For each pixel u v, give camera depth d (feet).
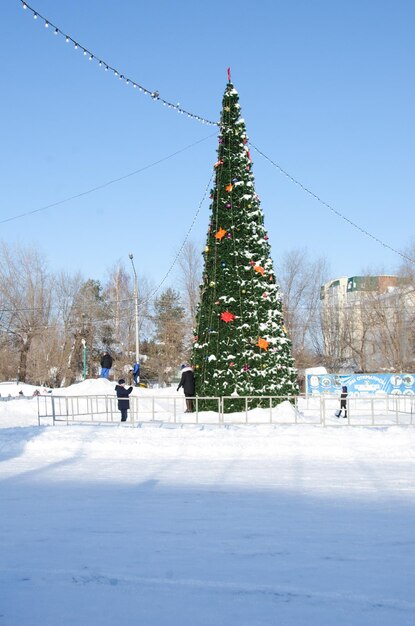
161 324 216.54
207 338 73.77
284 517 28.35
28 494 34.45
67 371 190.49
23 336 179.63
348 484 36.06
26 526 27.37
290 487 35.40
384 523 27.17
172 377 209.15
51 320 190.49
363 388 110.52
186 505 31.12
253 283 73.20
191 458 46.85
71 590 19.47
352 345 195.21
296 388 75.10
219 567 21.47
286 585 19.69
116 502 32.09
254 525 26.99
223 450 49.49
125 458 47.32
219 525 27.07
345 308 199.21
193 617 17.31
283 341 73.92
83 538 25.34
